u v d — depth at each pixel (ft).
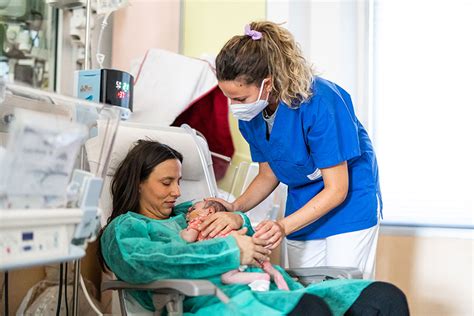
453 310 8.73
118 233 5.21
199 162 7.01
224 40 9.32
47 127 3.61
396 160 9.07
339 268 6.05
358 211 6.50
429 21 9.04
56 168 3.74
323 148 6.01
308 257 6.93
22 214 3.40
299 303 4.77
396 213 9.03
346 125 6.11
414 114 9.04
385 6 9.18
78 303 7.00
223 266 5.04
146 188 5.97
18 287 6.68
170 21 9.33
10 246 3.36
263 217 8.41
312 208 5.90
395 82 9.11
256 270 5.65
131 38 9.23
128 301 5.47
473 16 8.89
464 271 8.72
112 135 4.68
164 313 5.16
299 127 6.14
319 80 6.29
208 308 5.00
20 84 4.46
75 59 8.10
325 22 9.14
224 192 8.37
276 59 5.82
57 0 7.45
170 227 5.89
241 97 5.86
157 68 8.42
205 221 5.71
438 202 8.89
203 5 9.34
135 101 8.23
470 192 8.79
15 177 3.51
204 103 8.64
